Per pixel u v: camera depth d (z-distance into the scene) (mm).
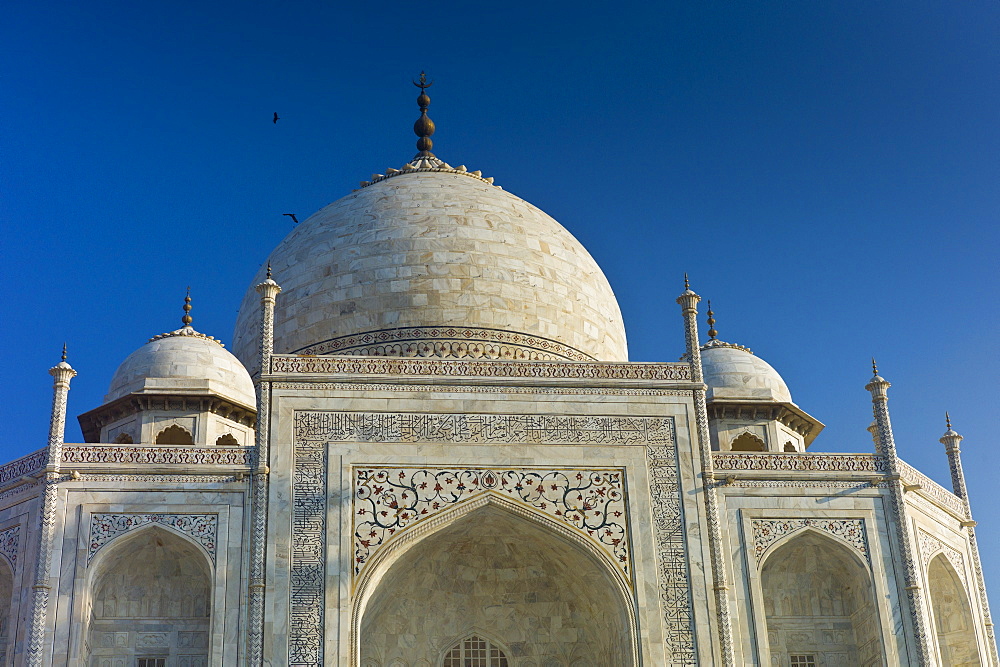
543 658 67875
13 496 62938
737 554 64938
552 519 63656
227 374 75625
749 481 66312
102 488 61781
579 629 68375
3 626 62688
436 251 76938
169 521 61594
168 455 62750
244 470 62719
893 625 64875
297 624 60125
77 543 60812
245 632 59938
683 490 65000
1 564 62250
